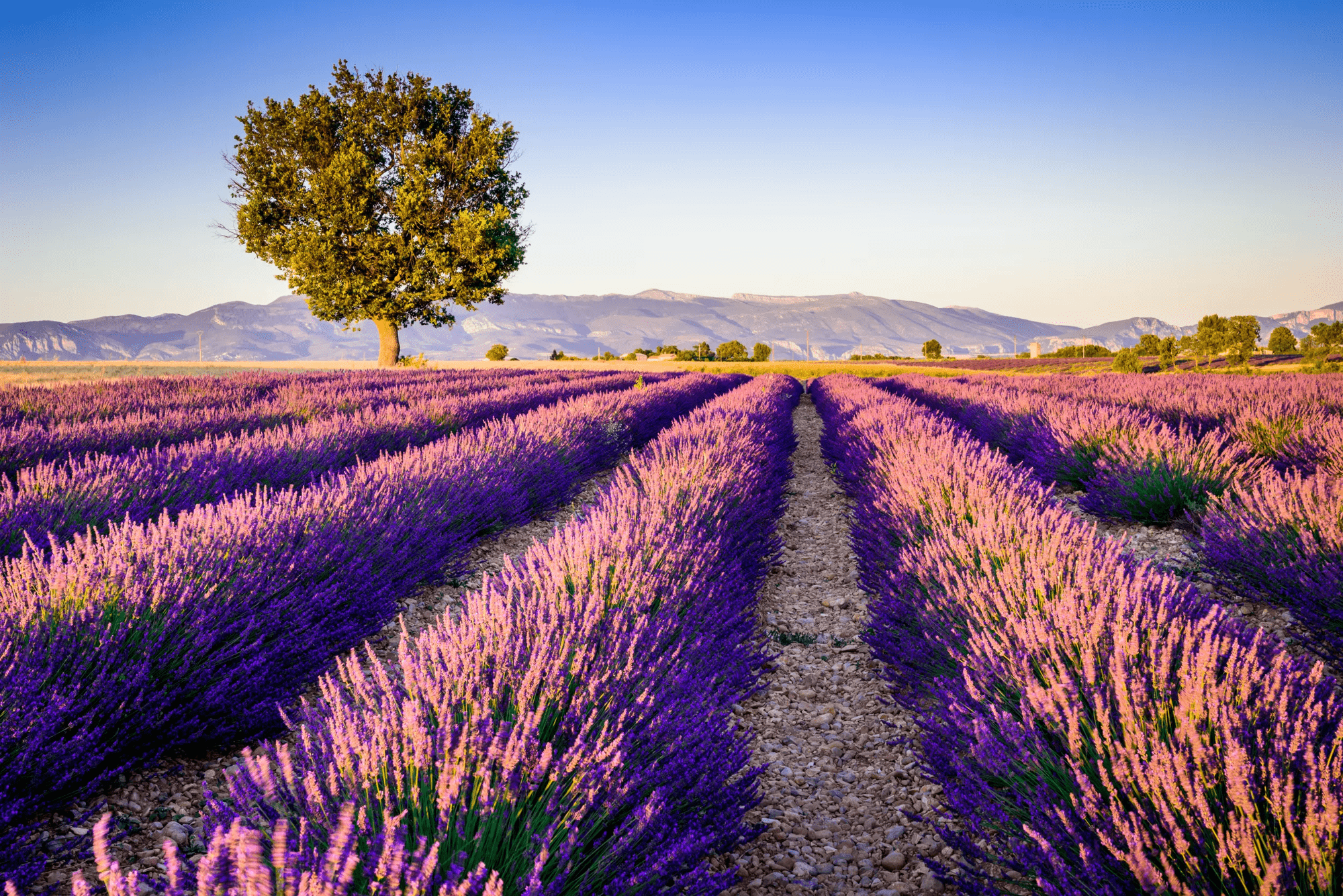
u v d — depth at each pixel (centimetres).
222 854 106
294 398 1354
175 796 259
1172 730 195
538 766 172
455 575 541
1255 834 154
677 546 382
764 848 248
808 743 323
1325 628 352
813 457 1379
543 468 770
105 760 258
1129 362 5672
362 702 210
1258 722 187
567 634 235
